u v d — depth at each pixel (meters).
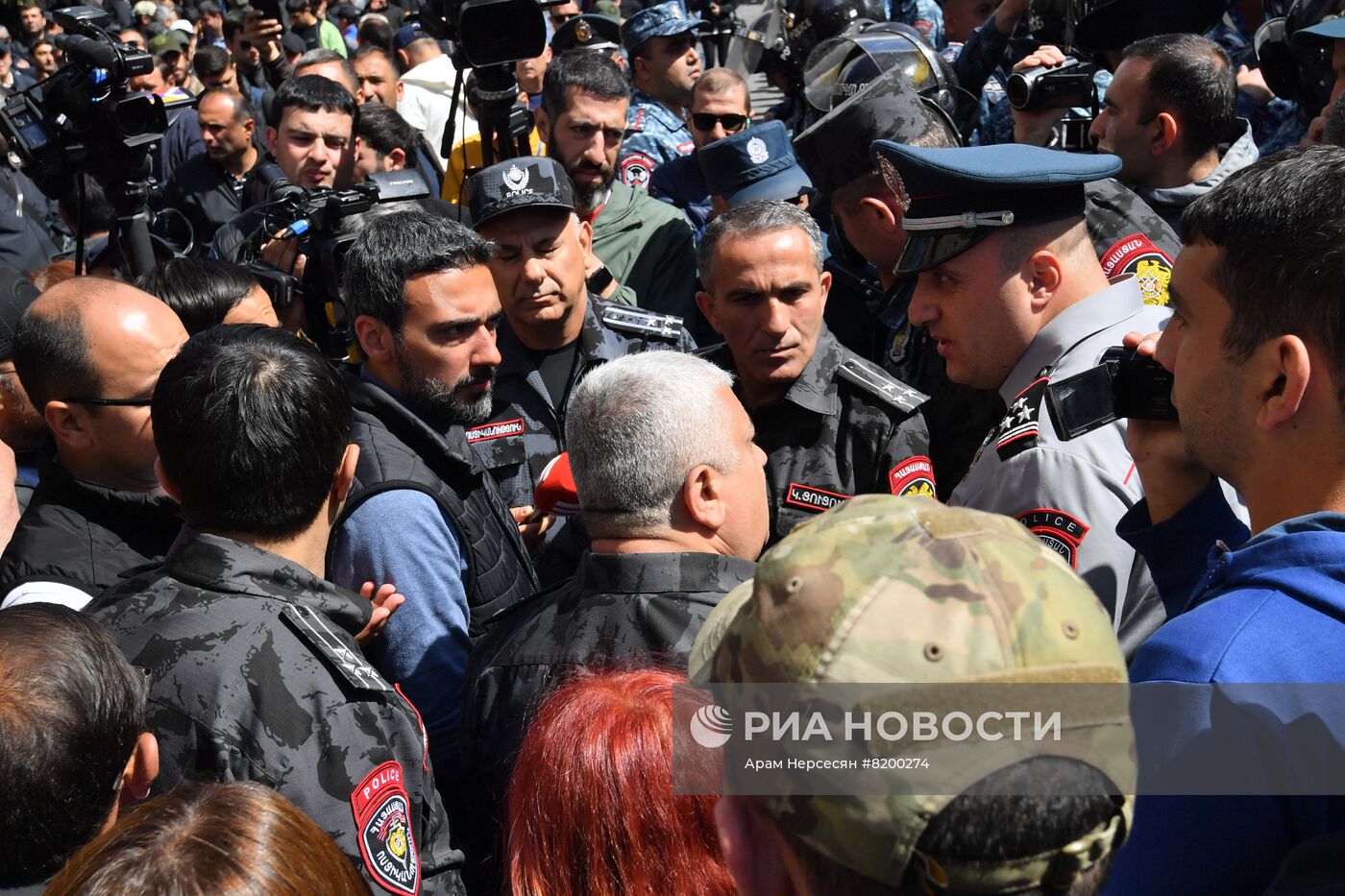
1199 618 1.19
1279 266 1.20
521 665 1.88
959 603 0.78
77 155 3.46
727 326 2.83
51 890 1.14
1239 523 1.68
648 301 4.70
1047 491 1.99
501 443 3.28
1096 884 0.82
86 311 2.35
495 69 3.87
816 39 5.51
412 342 2.58
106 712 1.45
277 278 3.46
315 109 5.09
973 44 4.93
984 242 2.24
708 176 4.22
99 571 2.31
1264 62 3.57
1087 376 1.90
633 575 1.85
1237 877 1.09
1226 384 1.28
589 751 1.31
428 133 7.31
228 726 1.70
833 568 0.81
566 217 3.28
